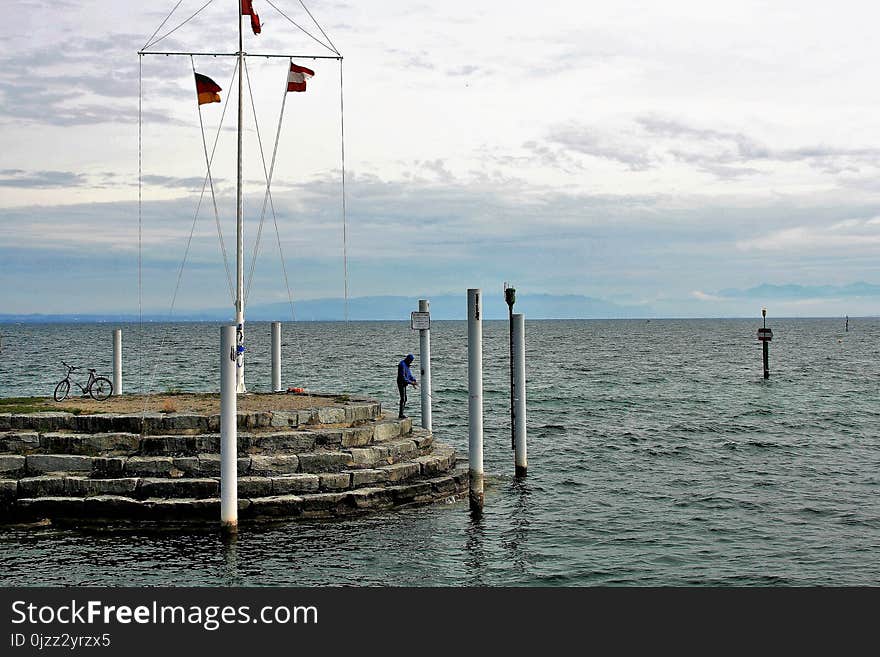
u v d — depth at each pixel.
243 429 19.98
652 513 20.41
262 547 16.89
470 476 20.44
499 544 17.64
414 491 20.12
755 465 26.70
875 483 23.95
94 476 18.48
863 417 38.59
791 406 43.06
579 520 19.64
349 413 21.58
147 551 16.56
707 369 71.94
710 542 18.00
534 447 29.80
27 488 18.19
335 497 18.83
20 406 21.69
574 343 135.88
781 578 15.70
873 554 17.12
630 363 81.06
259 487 18.44
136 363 77.12
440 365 79.00
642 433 33.34
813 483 23.97
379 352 103.25
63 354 94.06
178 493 18.22
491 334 189.50
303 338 158.50
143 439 19.23
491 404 43.47
